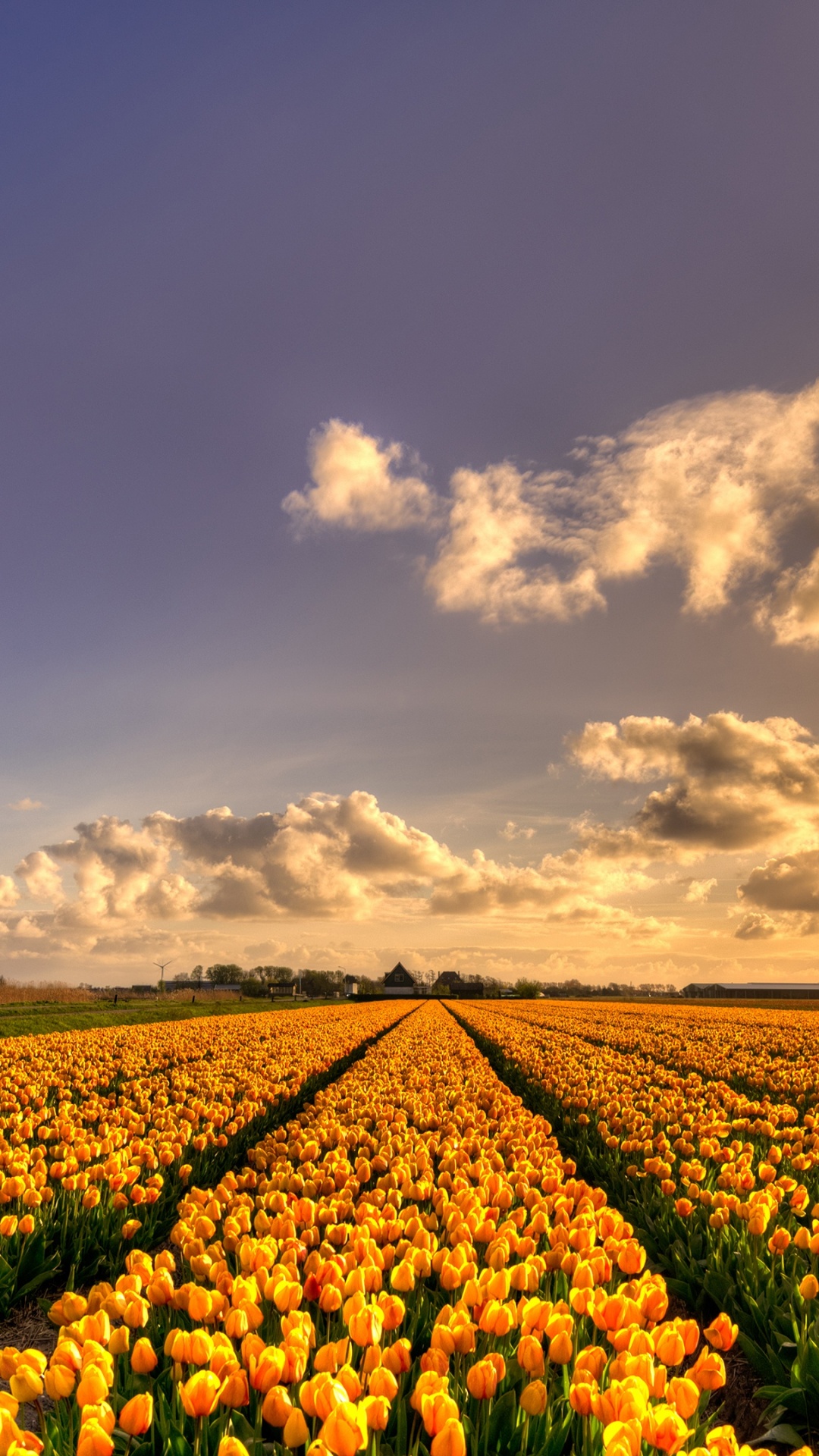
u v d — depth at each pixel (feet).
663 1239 24.93
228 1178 25.54
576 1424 12.72
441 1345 12.93
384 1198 22.62
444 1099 47.11
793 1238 22.99
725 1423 17.65
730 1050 92.17
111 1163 27.86
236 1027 122.31
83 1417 10.65
